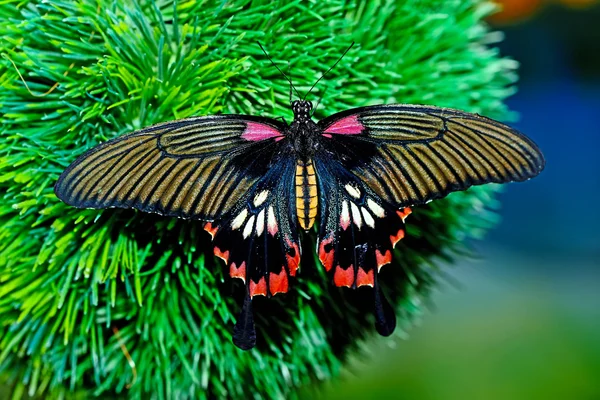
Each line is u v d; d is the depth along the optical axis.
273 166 0.54
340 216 0.54
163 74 0.53
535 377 0.98
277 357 0.56
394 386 0.93
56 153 0.53
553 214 1.29
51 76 0.53
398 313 0.58
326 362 0.58
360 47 0.54
